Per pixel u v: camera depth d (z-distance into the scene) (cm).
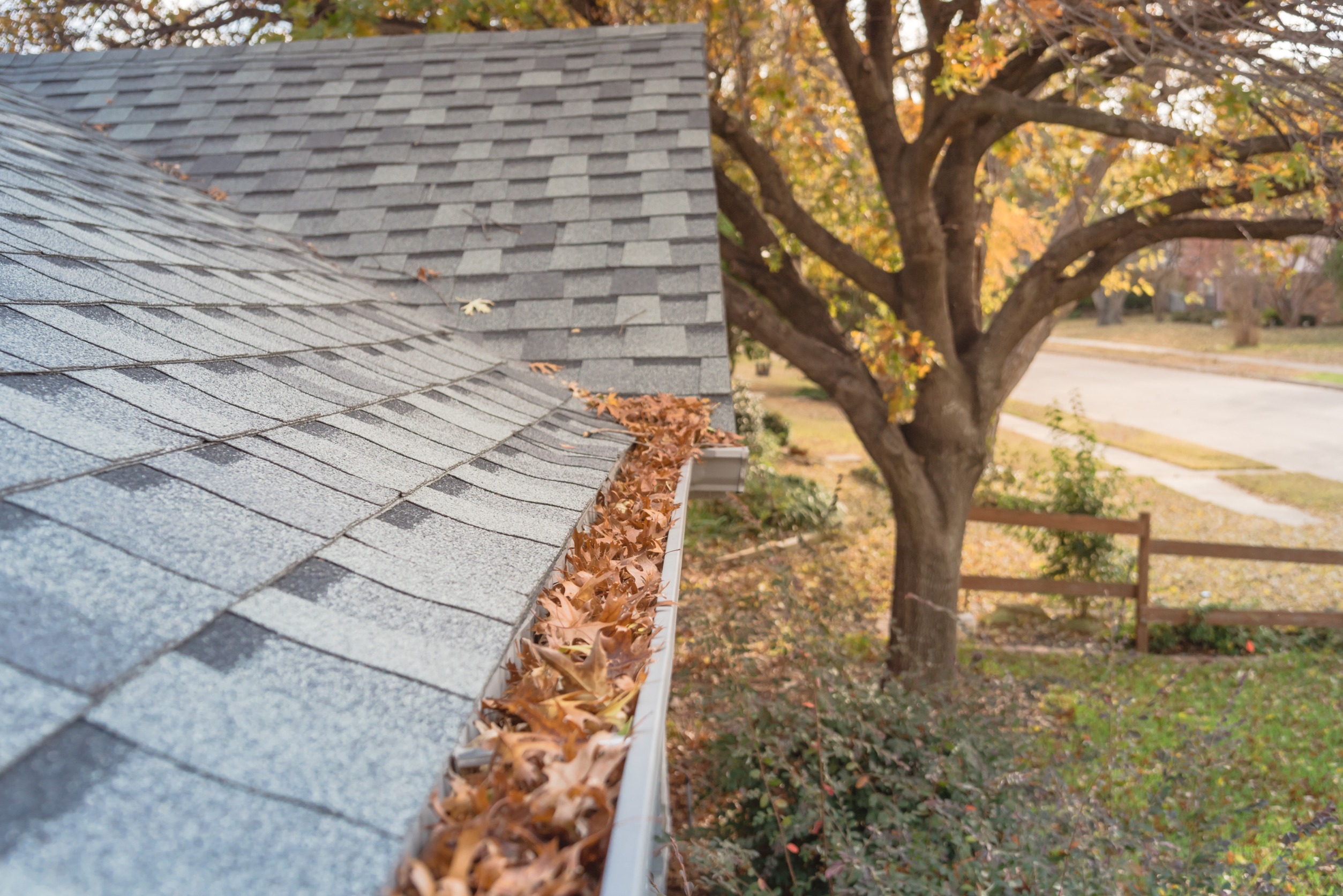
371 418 245
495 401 347
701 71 643
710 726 488
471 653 143
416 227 539
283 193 565
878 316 1112
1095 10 539
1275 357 2977
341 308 391
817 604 563
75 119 604
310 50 702
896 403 663
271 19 1072
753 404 1625
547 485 259
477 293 500
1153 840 388
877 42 696
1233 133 606
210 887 84
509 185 564
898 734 442
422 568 167
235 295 314
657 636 194
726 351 460
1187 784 430
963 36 569
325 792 100
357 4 891
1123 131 596
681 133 589
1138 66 619
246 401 211
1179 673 774
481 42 698
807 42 924
